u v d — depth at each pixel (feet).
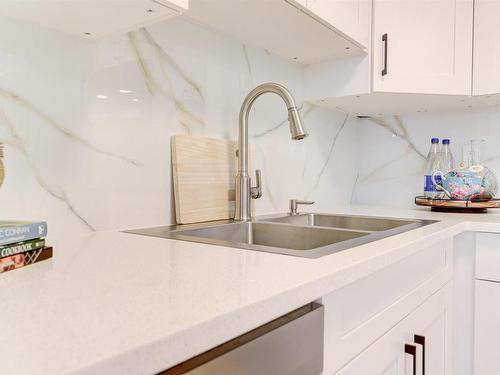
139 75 3.54
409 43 5.00
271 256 2.33
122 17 2.74
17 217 2.76
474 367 4.37
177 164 3.75
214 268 2.04
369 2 4.89
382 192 6.92
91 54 3.20
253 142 4.83
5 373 0.98
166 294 1.61
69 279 1.83
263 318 1.57
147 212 3.59
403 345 3.01
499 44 5.02
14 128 2.76
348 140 6.88
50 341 1.16
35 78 2.86
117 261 2.20
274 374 1.74
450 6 5.13
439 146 6.38
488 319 4.27
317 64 5.51
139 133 3.53
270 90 3.90
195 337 1.31
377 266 2.36
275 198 5.19
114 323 1.30
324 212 5.49
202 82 4.13
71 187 3.07
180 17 3.90
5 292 1.63
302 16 3.87
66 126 3.04
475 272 4.33
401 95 5.18
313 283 1.84
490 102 5.69
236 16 3.87
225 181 4.22
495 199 5.90
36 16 2.72
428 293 3.52
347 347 2.31
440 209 5.58
